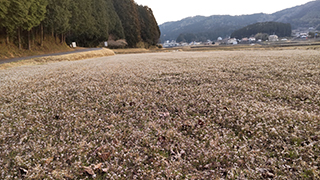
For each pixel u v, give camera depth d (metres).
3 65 20.52
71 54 35.81
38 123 4.84
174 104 5.98
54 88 8.52
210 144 3.60
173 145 3.65
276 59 15.62
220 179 2.72
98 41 83.25
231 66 12.95
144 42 125.00
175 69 12.85
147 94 7.09
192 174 2.93
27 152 3.63
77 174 3.03
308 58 14.89
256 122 4.38
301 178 2.70
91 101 6.67
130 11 107.69
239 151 3.36
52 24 41.34
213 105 5.55
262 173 2.85
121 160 3.38
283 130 3.92
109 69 14.32
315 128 3.92
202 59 19.86
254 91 6.96
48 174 2.95
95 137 4.09
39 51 39.12
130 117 5.18
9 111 5.80
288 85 7.35
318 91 6.17
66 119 4.99
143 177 2.92
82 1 58.94
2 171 3.04
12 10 27.50
